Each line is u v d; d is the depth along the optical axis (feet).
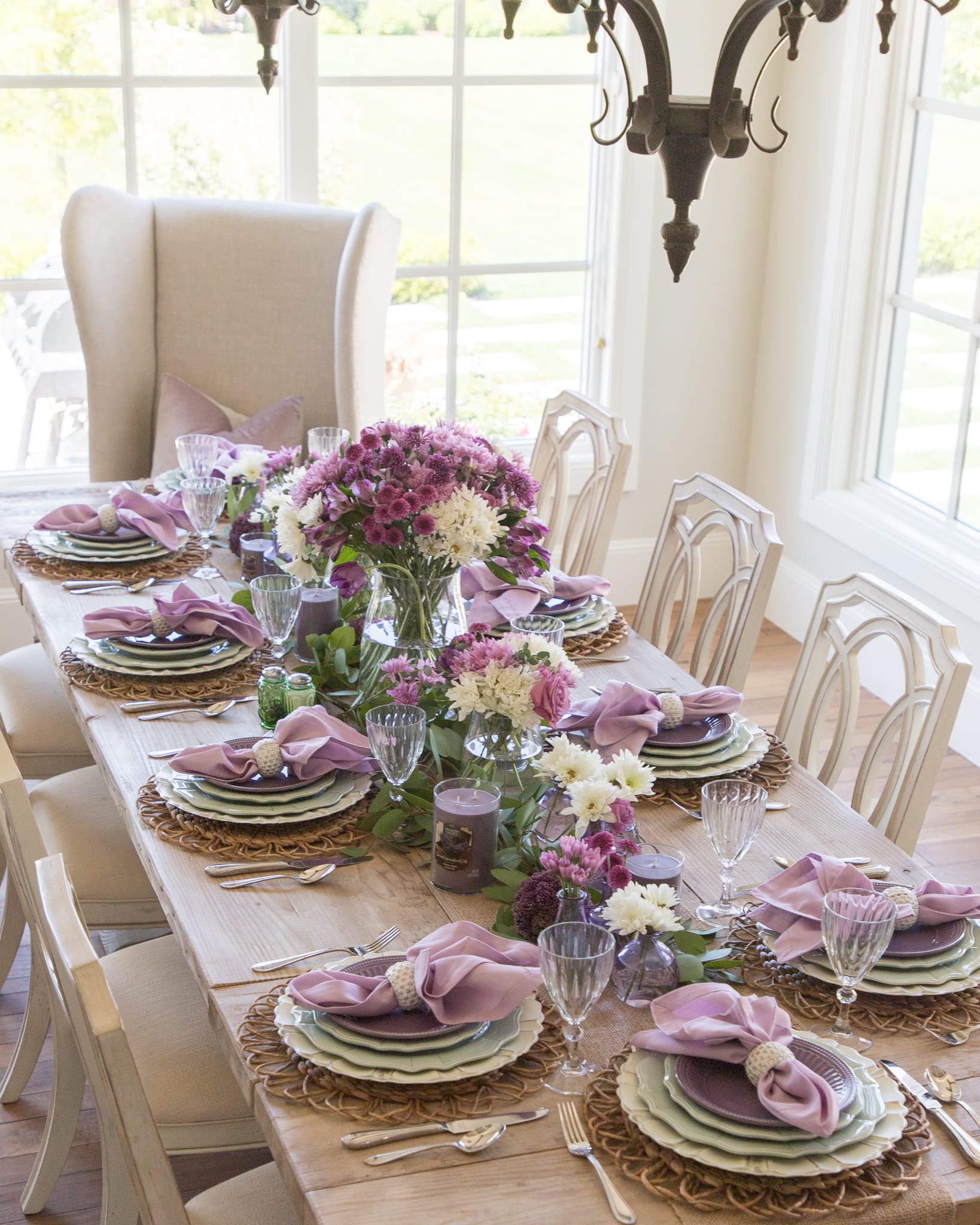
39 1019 7.70
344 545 6.46
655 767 6.48
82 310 12.02
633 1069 4.36
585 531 10.31
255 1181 5.28
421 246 14.23
